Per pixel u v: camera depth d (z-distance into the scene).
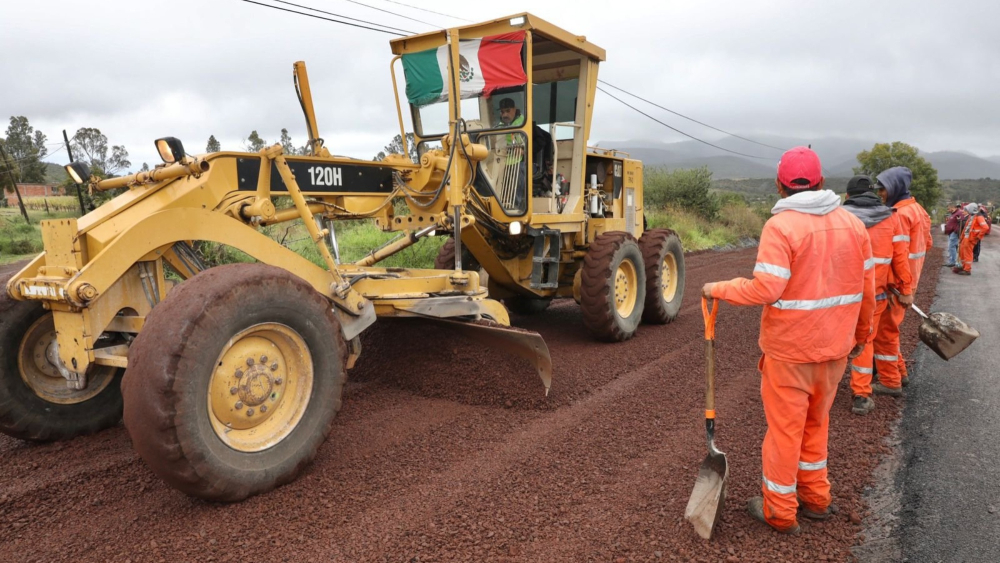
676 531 3.23
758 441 4.36
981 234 14.01
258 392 3.63
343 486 3.76
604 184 8.42
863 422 4.77
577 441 4.40
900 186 5.39
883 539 3.17
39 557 3.04
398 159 5.54
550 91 7.38
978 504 3.50
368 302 4.62
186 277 4.23
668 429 4.62
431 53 6.37
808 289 2.92
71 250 3.77
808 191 3.03
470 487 3.73
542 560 2.98
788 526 3.18
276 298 3.63
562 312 9.22
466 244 6.51
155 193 4.11
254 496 3.61
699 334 7.79
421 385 5.46
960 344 5.05
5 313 4.16
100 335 4.09
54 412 4.42
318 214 4.85
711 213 26.75
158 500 3.60
